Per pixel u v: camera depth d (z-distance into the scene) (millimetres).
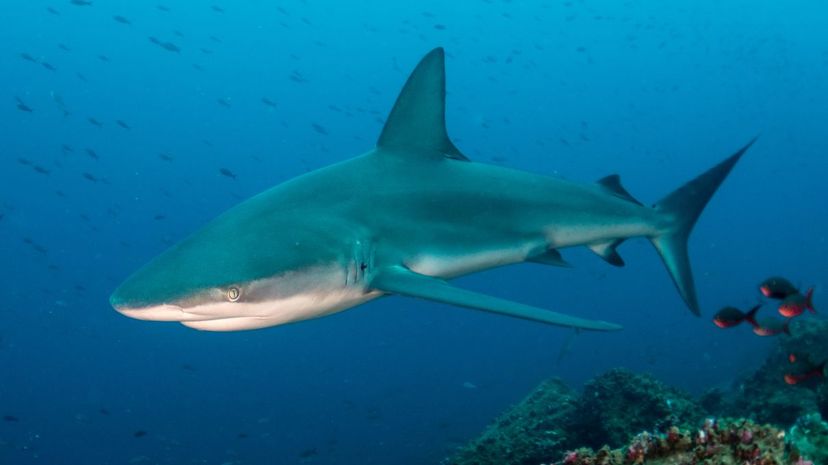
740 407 11148
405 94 6402
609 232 7258
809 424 5051
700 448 3383
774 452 3350
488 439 9414
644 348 40844
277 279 4465
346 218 5441
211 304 4230
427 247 5867
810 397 9641
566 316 4863
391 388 41250
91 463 30141
